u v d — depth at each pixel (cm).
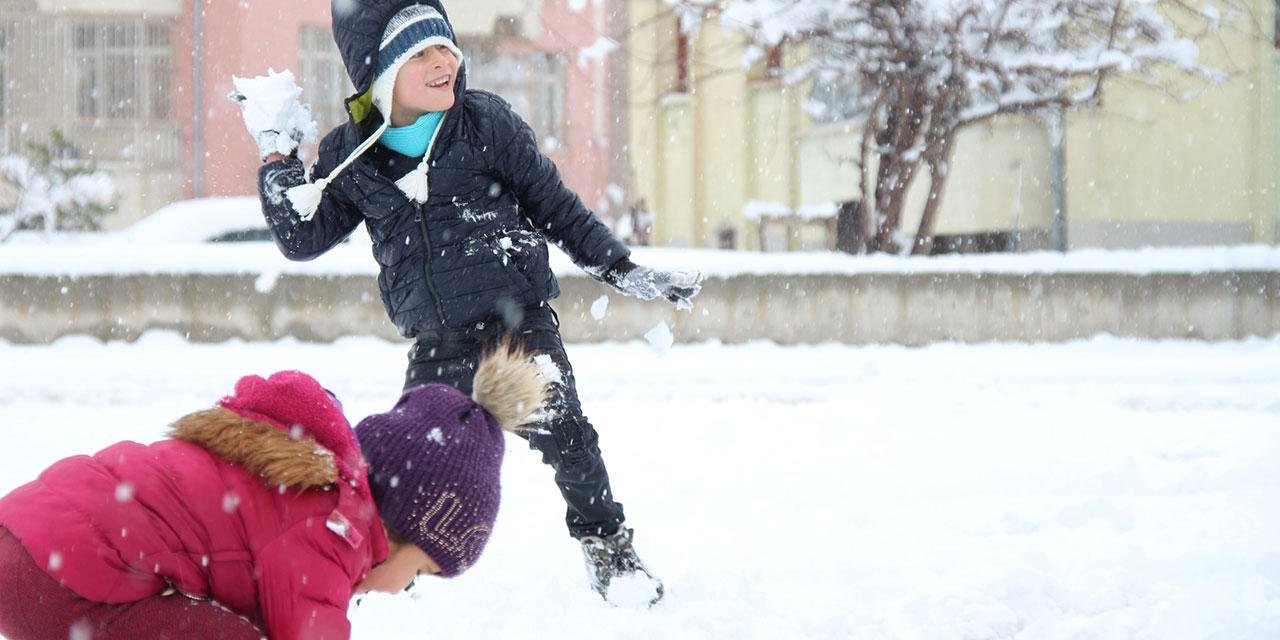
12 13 5600
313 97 5694
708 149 5816
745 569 889
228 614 477
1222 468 1260
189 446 500
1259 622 759
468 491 509
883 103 3170
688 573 870
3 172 4034
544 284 789
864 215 3167
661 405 1752
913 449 1399
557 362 787
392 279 780
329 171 762
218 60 5606
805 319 2384
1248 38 4341
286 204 734
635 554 814
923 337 2412
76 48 5631
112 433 1472
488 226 773
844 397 1823
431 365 772
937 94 3041
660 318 2348
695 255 2466
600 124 5928
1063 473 1232
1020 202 4422
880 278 2402
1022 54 3045
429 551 509
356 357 2155
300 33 5669
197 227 3030
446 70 745
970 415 1658
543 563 923
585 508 802
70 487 483
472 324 770
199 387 1842
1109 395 1808
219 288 2305
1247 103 4503
